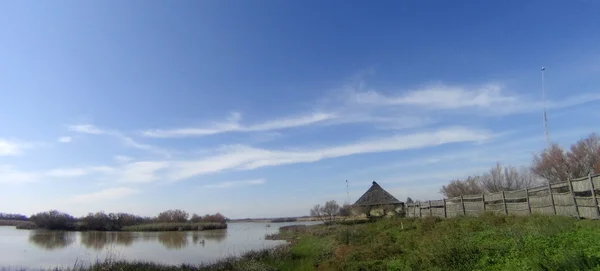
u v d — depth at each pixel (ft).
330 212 213.46
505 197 79.71
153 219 338.95
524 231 51.29
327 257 82.94
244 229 304.30
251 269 75.25
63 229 288.51
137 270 78.48
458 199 103.04
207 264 88.02
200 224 317.63
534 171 156.46
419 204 133.59
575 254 34.47
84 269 81.41
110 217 303.68
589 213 52.75
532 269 35.86
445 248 51.37
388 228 104.53
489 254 46.01
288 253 92.89
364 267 62.28
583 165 134.31
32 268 90.79
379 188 194.08
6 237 210.79
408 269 52.21
